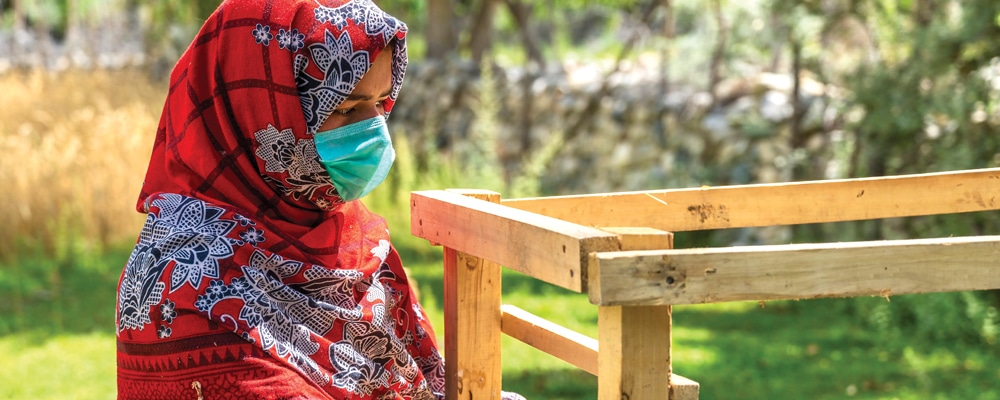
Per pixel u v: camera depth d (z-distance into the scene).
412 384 1.72
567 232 1.20
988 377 4.39
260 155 1.57
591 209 1.78
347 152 1.59
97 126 7.55
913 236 5.46
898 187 1.88
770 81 6.98
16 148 7.21
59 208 7.03
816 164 6.29
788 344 5.04
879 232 5.71
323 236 1.63
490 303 1.77
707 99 7.27
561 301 5.92
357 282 1.66
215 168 1.58
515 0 10.23
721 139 6.99
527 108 8.99
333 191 1.64
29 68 13.77
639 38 8.45
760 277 1.16
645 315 1.22
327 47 1.54
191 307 1.47
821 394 4.21
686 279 1.14
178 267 1.49
